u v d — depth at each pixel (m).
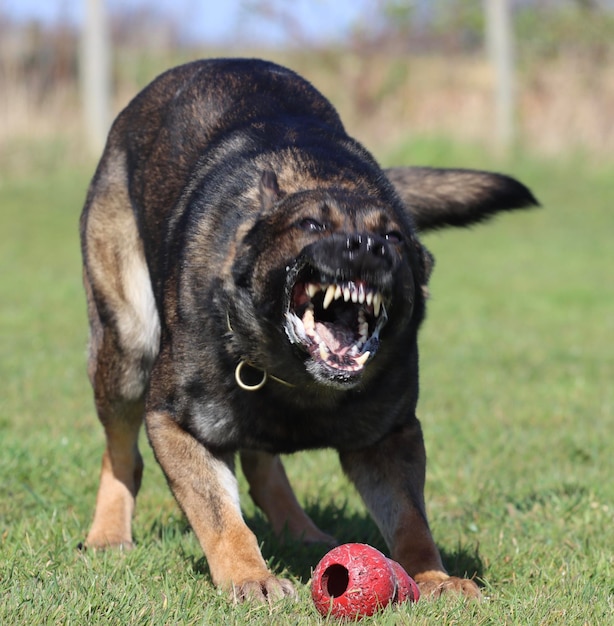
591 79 40.91
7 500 9.58
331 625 6.21
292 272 6.71
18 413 12.94
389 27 41.53
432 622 6.22
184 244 7.75
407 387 7.51
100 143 37.12
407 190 9.65
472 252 29.81
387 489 7.63
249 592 6.81
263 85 9.06
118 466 9.09
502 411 13.55
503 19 39.44
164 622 6.22
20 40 38.59
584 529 8.86
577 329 20.17
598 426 12.73
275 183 7.18
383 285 6.59
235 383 7.32
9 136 36.94
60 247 28.97
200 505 7.40
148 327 9.12
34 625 6.07
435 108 40.47
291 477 10.87
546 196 36.91
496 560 8.09
